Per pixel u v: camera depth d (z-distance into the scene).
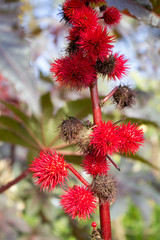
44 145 0.43
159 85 0.83
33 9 0.61
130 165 0.72
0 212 0.57
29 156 0.45
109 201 0.27
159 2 0.29
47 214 0.64
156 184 0.72
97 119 0.28
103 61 0.28
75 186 0.28
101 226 0.28
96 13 0.28
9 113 0.51
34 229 0.59
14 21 0.22
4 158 0.63
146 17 0.30
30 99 0.19
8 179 0.63
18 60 0.20
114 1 0.28
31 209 0.63
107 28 0.29
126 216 1.15
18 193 0.64
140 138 0.28
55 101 0.61
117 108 0.30
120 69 0.29
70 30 0.29
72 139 0.28
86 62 0.28
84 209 0.27
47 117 0.43
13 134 0.44
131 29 0.60
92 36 0.27
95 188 0.27
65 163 0.28
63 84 0.29
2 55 0.20
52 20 0.66
